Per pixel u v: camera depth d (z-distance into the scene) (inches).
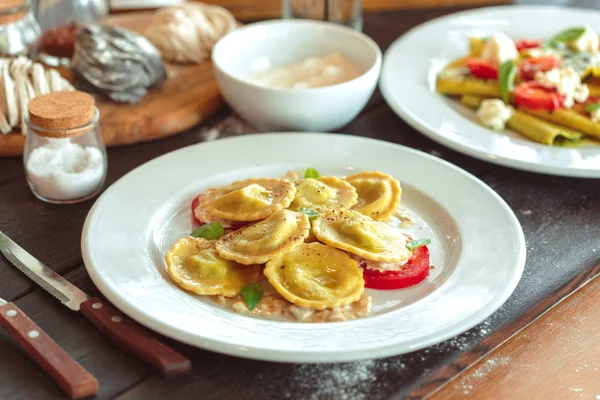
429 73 34.0
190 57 34.1
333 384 21.4
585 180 29.0
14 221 26.5
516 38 37.4
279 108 29.4
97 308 22.5
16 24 33.0
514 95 31.8
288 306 22.9
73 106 26.6
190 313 22.3
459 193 26.7
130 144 30.3
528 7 38.9
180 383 21.2
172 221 26.0
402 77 33.5
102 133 29.6
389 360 22.0
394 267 23.9
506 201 27.9
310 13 36.6
